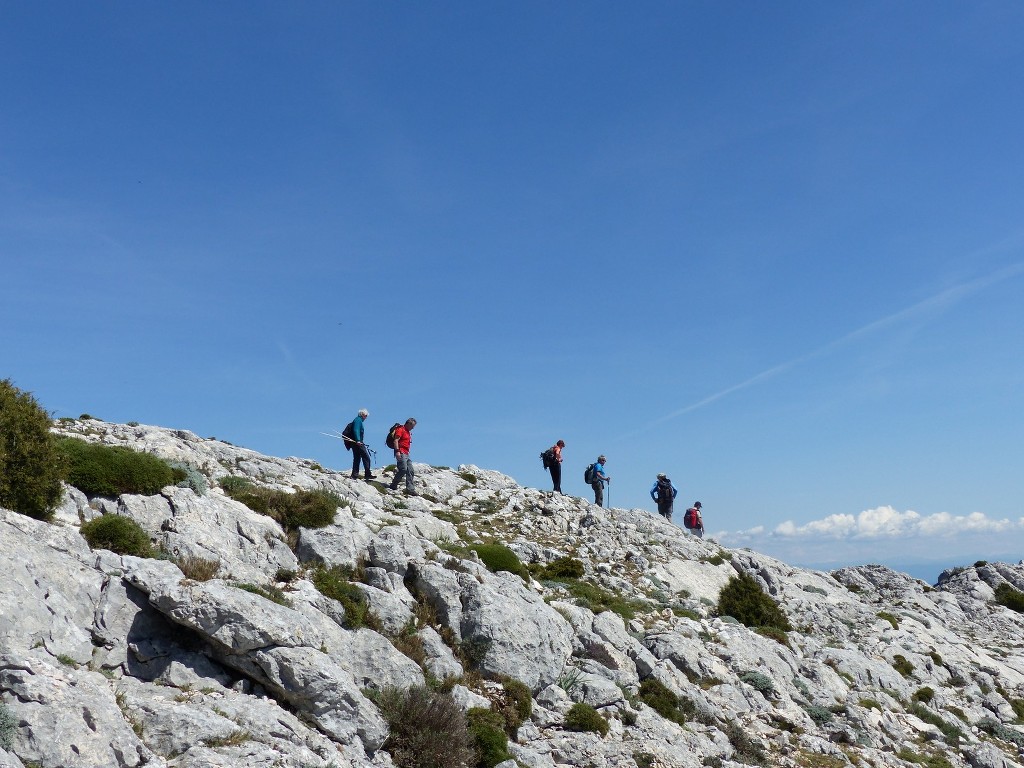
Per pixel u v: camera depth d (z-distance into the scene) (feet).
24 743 37.40
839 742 89.56
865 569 204.03
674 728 76.74
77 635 47.57
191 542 63.31
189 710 46.34
